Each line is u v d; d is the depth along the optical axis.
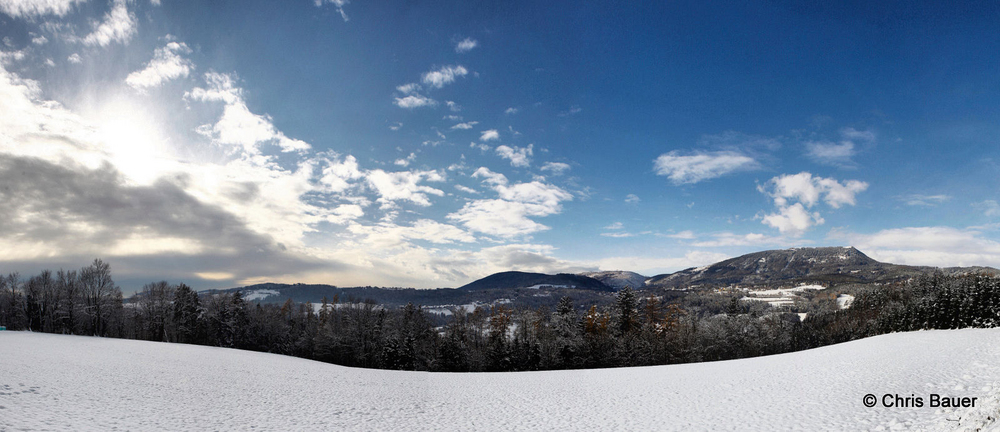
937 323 73.94
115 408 18.42
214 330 83.44
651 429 17.64
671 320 85.69
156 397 21.80
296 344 91.75
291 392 26.98
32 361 28.22
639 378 34.12
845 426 15.48
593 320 84.62
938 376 22.41
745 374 31.33
